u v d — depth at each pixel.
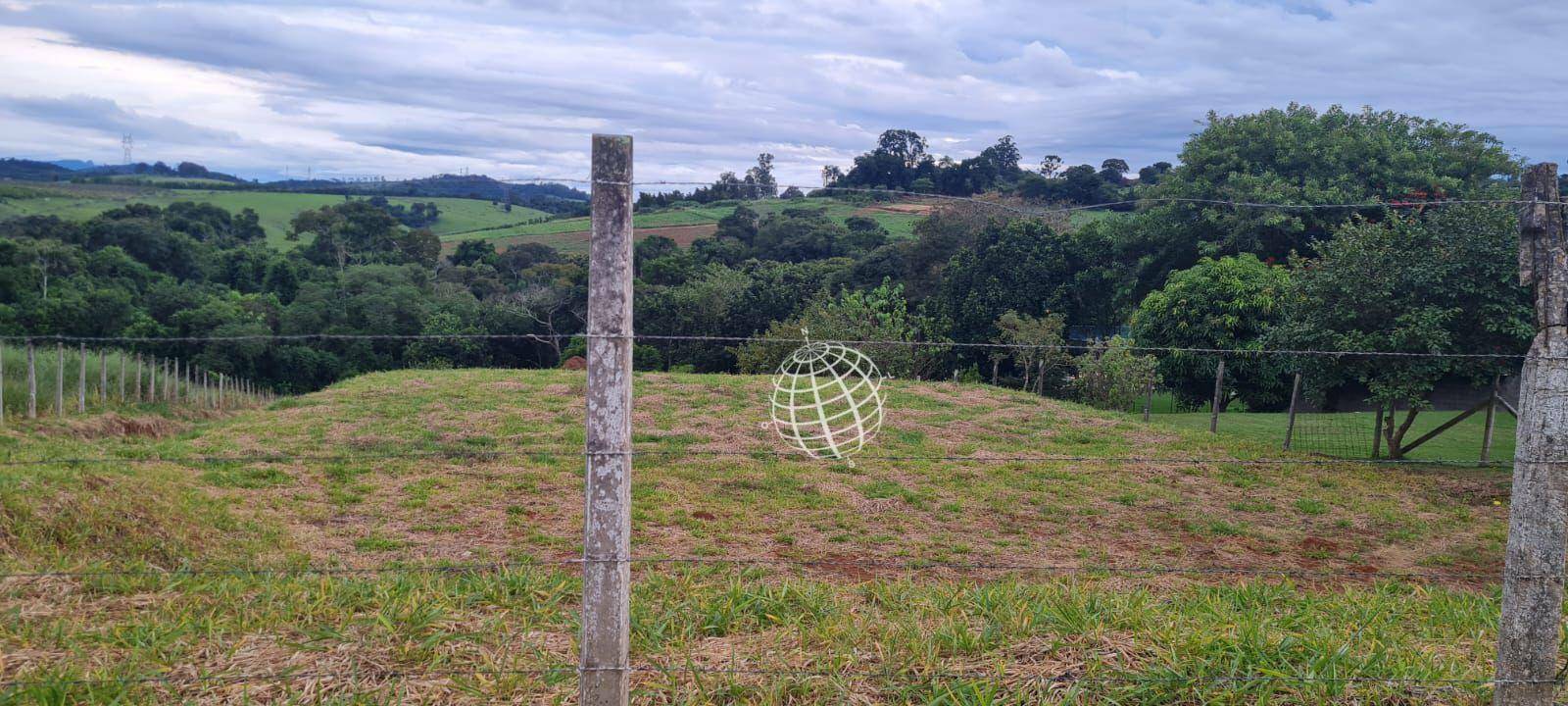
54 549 7.05
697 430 14.99
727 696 4.47
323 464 11.95
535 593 6.25
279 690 4.36
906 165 79.06
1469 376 12.98
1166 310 27.05
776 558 9.01
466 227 76.75
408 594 5.86
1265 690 4.44
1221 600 6.78
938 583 7.53
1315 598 7.08
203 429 14.53
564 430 14.69
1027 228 38.28
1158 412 28.70
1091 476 12.91
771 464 12.95
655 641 5.24
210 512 8.92
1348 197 31.20
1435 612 6.68
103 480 8.72
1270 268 28.86
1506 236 12.55
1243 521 11.03
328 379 37.59
